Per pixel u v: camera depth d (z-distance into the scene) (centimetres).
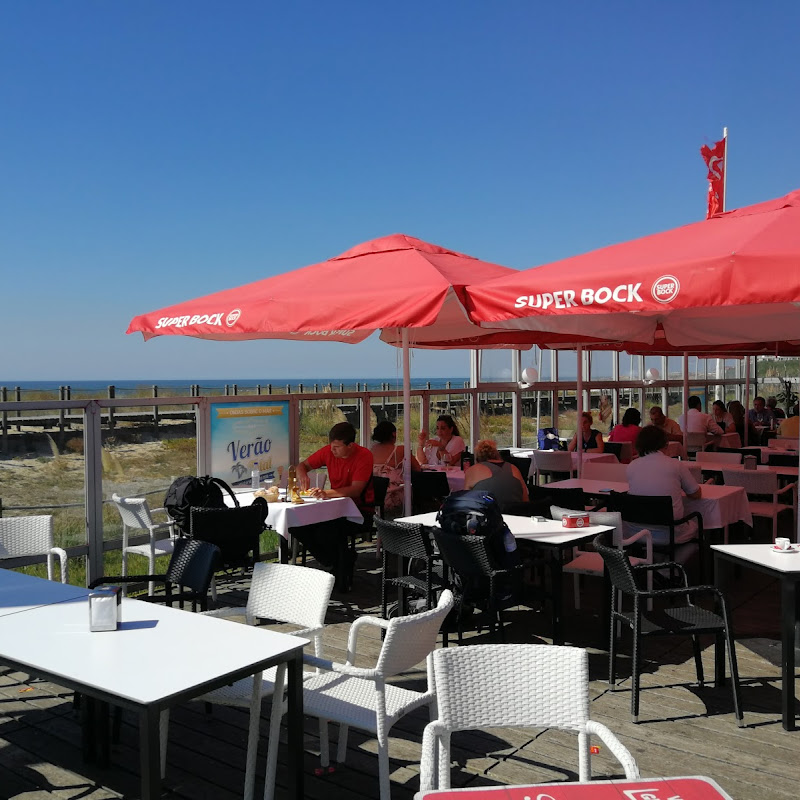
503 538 444
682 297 337
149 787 212
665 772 328
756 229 372
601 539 516
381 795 272
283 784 320
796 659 450
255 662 246
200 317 541
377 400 910
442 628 469
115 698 220
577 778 325
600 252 446
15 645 263
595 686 429
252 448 759
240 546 555
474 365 1121
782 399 2222
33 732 378
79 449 632
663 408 1719
